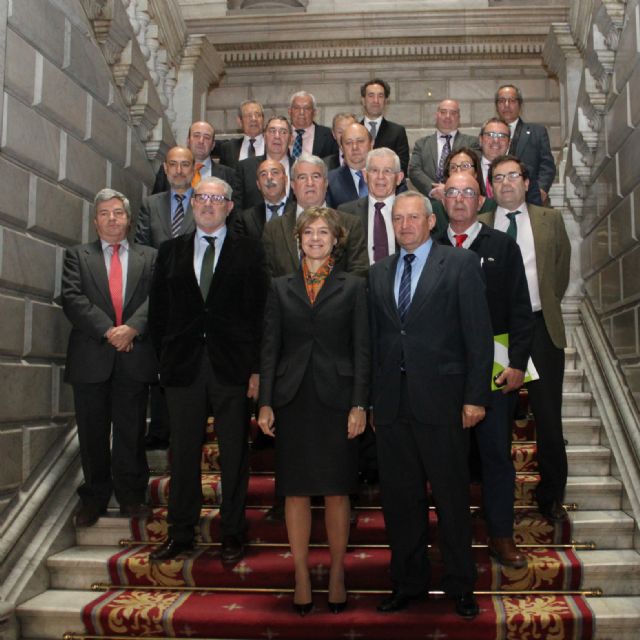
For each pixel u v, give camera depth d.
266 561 3.83
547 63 7.91
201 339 3.84
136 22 6.19
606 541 3.97
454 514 3.34
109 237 4.38
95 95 5.23
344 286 3.61
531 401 3.98
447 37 7.98
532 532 3.97
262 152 6.28
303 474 3.43
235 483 3.82
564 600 3.60
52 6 4.57
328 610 3.52
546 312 3.98
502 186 4.08
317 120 8.18
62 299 4.29
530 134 5.84
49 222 4.45
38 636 3.66
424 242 3.55
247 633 3.48
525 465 4.44
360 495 4.27
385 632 3.40
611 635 3.41
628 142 4.66
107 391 4.26
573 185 6.11
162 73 6.90
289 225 4.23
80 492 4.26
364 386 3.49
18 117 4.11
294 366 3.53
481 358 3.34
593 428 4.71
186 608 3.59
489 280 3.69
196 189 3.95
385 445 3.45
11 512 3.96
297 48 8.14
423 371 3.36
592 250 5.68
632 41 4.61
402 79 8.16
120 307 4.33
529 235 4.13
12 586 3.73
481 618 3.40
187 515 3.88
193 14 8.27
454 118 6.00
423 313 3.40
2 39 3.93
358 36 8.03
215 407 3.82
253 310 3.85
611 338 5.06
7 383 3.93
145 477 4.31
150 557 3.88
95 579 3.92
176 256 3.96
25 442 4.12
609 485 4.21
